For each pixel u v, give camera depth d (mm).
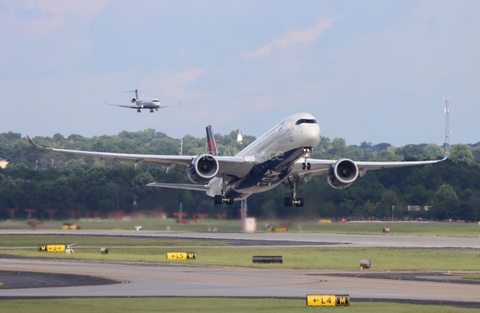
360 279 117188
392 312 82312
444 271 132000
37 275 120312
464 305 87750
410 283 111625
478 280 116000
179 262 148875
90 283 109250
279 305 87500
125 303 88375
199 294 97438
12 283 109125
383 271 131500
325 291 101125
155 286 105938
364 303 89312
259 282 111938
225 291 100688
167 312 82000
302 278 118250
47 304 87062
